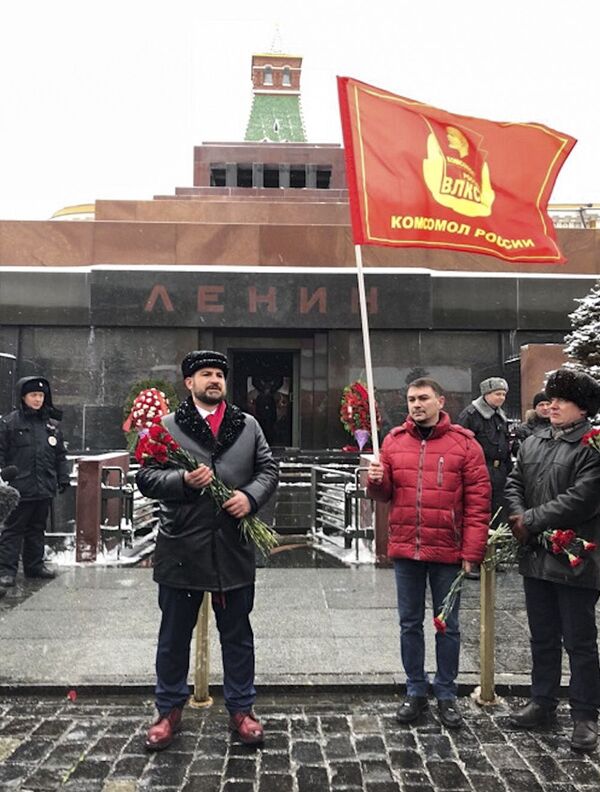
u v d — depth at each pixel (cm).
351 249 1673
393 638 536
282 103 3356
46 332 1595
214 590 375
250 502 379
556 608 405
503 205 509
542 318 1614
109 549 847
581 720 381
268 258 1667
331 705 435
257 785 337
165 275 1600
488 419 723
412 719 408
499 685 452
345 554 838
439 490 411
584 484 377
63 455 740
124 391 1590
